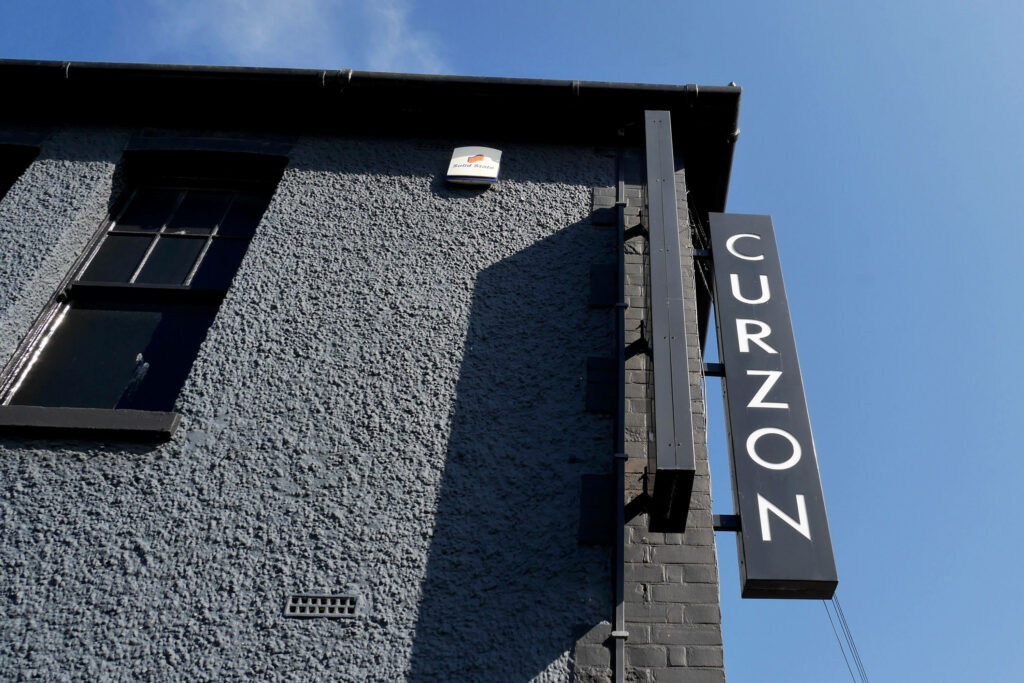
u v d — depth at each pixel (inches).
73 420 174.9
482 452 174.4
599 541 161.5
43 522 163.3
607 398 181.6
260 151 241.0
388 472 170.7
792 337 185.9
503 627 151.6
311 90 245.3
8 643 148.7
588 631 151.3
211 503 165.8
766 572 146.9
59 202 227.6
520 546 161.6
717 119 240.1
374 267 207.8
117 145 244.8
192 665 146.4
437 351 191.0
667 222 189.3
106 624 150.8
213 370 185.9
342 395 182.5
